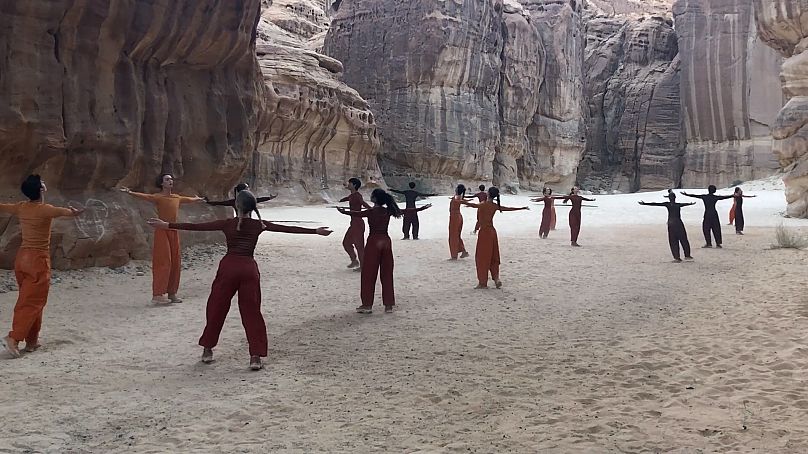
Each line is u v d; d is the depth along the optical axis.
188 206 14.71
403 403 5.20
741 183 44.97
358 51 42.50
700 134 51.31
